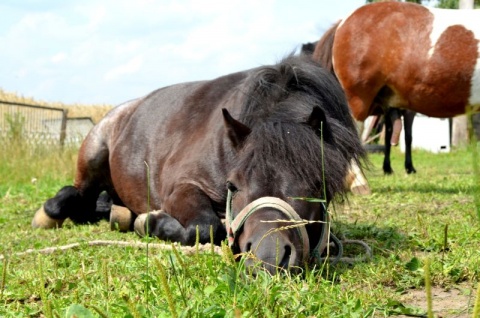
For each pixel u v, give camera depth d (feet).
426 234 14.90
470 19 24.38
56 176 38.91
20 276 11.62
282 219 9.99
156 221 14.84
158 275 10.09
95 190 20.93
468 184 28.50
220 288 8.59
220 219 14.43
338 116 12.69
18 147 41.06
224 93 16.22
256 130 11.05
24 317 9.30
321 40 27.37
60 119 58.49
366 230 16.28
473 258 11.66
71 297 9.76
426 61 24.50
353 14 26.32
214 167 14.07
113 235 17.67
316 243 11.18
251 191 10.55
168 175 15.72
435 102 25.04
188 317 7.47
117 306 8.60
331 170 10.83
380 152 71.41
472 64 23.99
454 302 9.64
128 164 18.03
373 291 9.65
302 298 8.51
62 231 19.07
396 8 25.55
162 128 17.31
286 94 12.29
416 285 10.52
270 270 9.29
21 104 47.24
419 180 32.63
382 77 25.68
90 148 20.17
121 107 20.26
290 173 10.50
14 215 23.47
